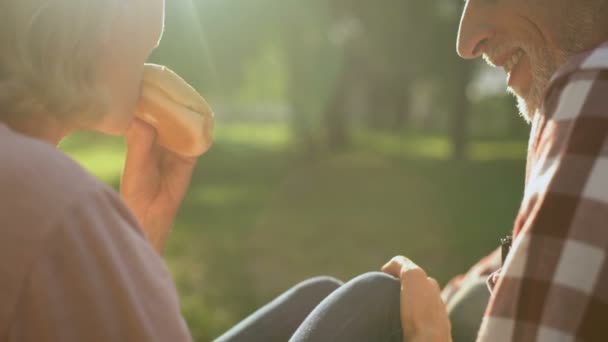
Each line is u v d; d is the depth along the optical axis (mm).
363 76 26391
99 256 904
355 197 14398
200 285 6930
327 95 24562
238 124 49844
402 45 22594
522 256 998
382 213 12148
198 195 14609
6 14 1016
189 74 17625
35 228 887
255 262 8133
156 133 1509
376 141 32500
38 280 875
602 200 960
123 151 27328
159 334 928
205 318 5766
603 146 981
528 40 1223
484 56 1305
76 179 939
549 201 990
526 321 978
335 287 1730
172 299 965
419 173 19188
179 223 10859
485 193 14836
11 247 880
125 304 908
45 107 1030
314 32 21562
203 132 1479
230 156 23234
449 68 23281
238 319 5797
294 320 1662
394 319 1430
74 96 1039
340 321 1377
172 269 7672
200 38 18422
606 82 1019
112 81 1148
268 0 20062
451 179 17719
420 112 47250
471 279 2096
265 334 1636
